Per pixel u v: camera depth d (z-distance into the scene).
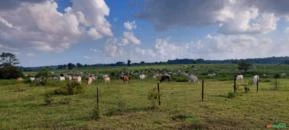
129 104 25.34
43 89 44.16
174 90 38.03
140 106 24.17
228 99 27.98
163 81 59.72
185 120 18.70
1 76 91.56
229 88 40.34
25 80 64.56
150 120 18.88
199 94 32.62
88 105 25.66
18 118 20.33
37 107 25.23
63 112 22.44
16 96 34.78
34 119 19.89
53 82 54.75
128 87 44.69
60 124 18.16
